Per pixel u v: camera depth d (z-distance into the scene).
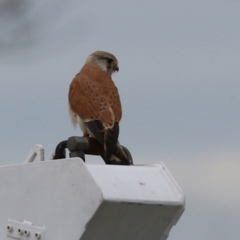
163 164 6.40
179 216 6.17
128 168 6.16
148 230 6.12
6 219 6.62
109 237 5.93
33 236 6.21
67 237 5.86
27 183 6.39
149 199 5.85
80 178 5.77
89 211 5.64
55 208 6.02
